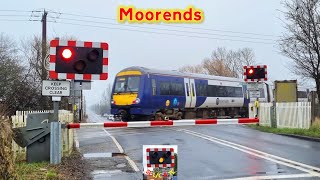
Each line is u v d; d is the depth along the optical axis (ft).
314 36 70.28
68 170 33.55
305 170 35.47
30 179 28.14
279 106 80.59
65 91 34.37
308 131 66.18
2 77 101.30
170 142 56.95
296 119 76.07
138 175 33.37
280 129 73.61
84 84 48.21
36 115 35.83
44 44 107.55
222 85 120.57
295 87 83.97
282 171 35.14
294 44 72.95
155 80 93.81
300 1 70.90
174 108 99.91
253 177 32.68
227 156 43.83
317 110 71.41
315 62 71.72
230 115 127.03
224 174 33.99
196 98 107.76
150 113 92.43
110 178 31.96
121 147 51.80
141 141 58.54
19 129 35.35
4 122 24.31
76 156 42.75
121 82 93.66
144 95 90.38
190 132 74.08
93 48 33.30
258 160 41.14
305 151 47.65
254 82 78.69
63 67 33.04
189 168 36.78
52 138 35.12
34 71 113.80
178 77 102.01
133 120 92.12
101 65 33.37
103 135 70.08
